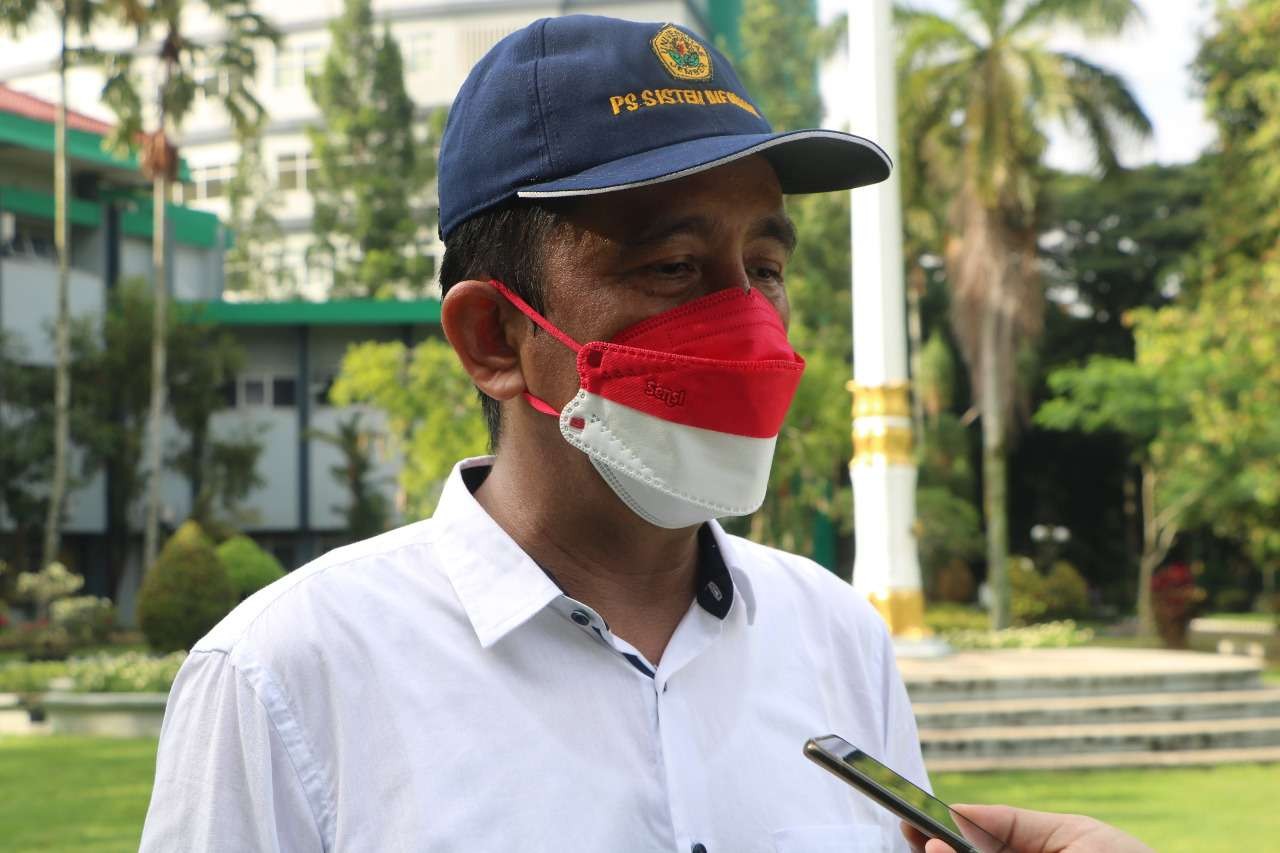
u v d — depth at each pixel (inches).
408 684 49.9
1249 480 740.0
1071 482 1444.4
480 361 55.4
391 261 1434.5
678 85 52.2
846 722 59.6
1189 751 398.9
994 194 783.1
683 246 51.7
